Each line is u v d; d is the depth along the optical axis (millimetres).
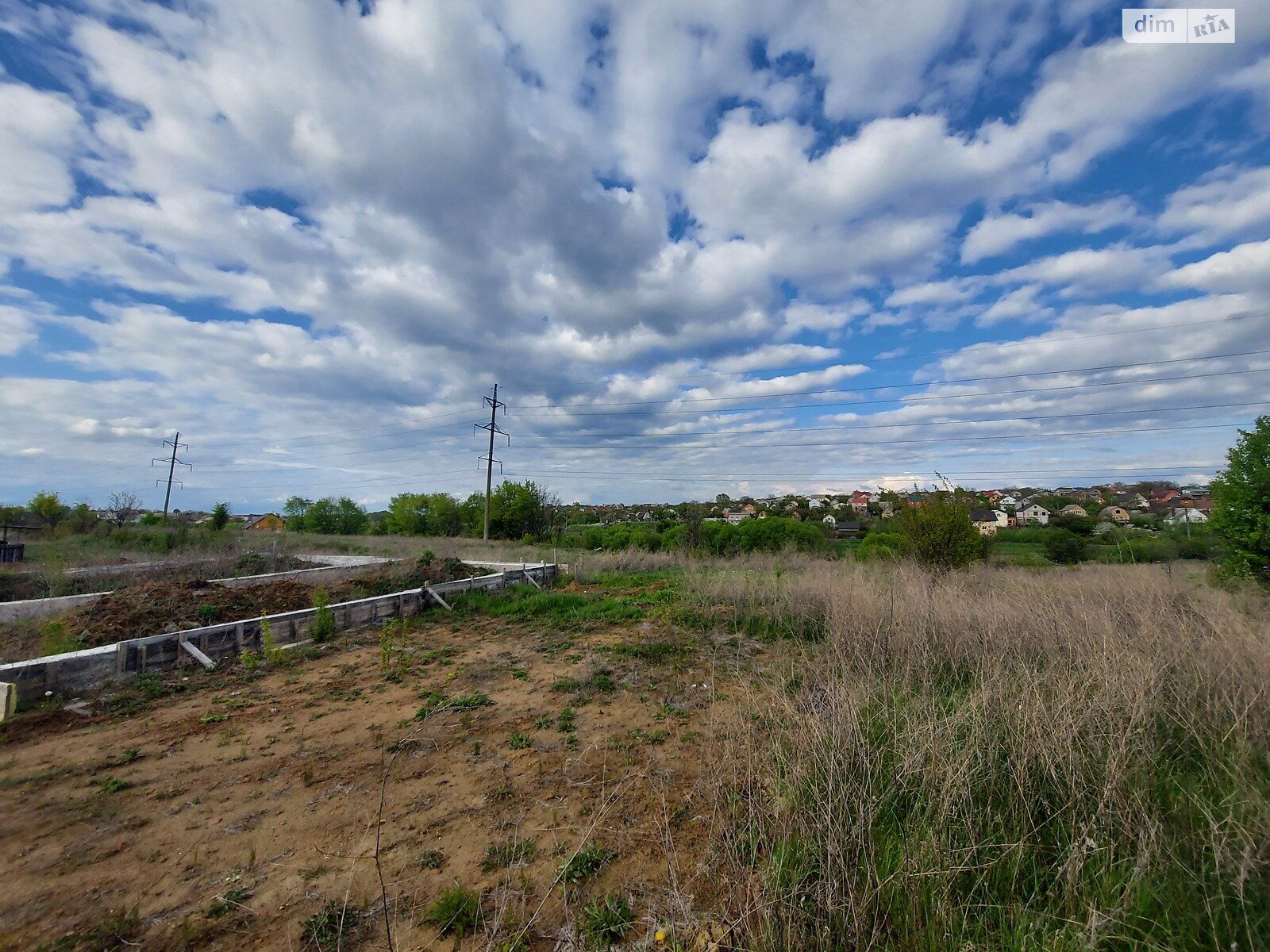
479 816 3506
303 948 2430
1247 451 9641
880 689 4586
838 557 18797
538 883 2861
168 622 7727
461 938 2482
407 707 5535
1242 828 2408
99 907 2711
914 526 13773
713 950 2277
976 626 6543
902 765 3289
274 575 12875
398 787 3896
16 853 3154
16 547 17047
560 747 4539
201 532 24172
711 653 7523
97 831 3373
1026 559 17812
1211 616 5609
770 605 9953
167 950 2432
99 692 5781
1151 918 2281
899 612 7062
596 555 20516
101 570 13289
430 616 10141
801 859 2727
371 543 28531
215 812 3576
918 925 2371
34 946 2449
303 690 6066
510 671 6773
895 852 2762
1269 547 8938
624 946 2420
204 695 5906
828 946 2248
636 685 6230
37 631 7555
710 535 22047
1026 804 3018
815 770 3246
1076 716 3598
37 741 4727
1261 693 3770
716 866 2912
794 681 5520
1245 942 2109
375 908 2688
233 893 2793
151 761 4336
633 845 3178
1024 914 2340
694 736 4711
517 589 12742
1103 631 5312
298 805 3654
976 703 3891
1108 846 2605
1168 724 3854
